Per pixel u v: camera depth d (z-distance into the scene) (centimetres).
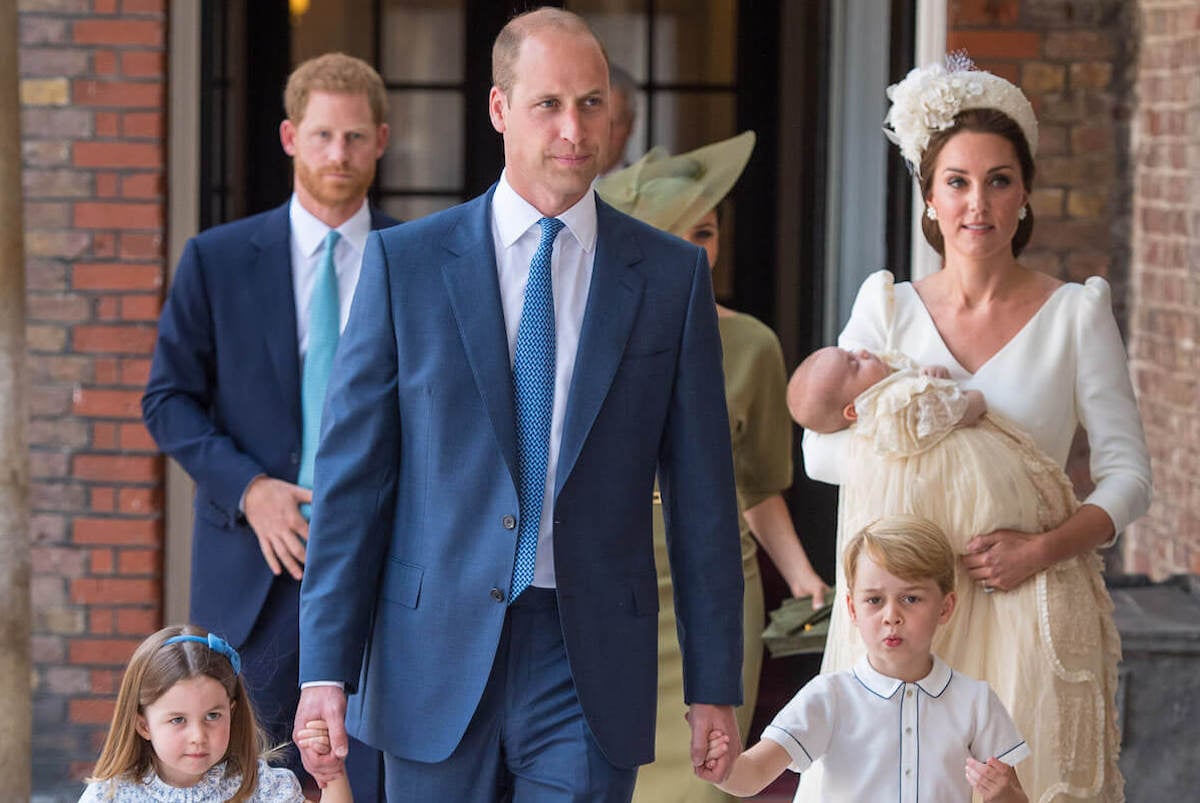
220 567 1580
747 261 2784
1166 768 1650
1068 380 1277
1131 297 2016
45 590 2072
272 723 1587
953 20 2006
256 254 1602
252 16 2706
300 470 1583
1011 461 1239
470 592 1075
